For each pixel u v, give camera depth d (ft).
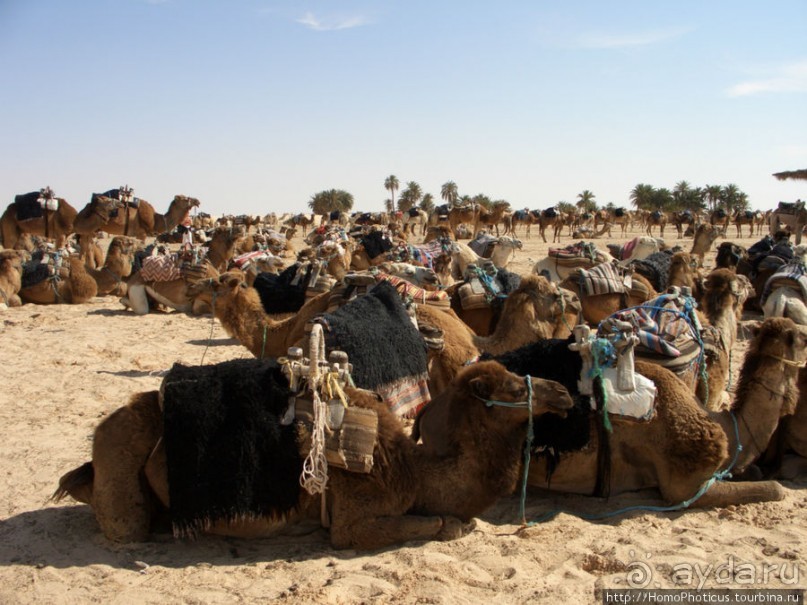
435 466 15.84
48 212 79.51
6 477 20.17
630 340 16.84
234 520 14.96
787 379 18.16
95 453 15.85
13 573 14.64
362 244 52.29
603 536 15.88
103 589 13.94
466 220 151.02
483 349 22.94
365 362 18.39
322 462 14.84
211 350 38.01
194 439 14.99
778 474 19.51
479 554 14.89
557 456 17.11
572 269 36.24
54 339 40.75
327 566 14.66
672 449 16.90
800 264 36.91
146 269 49.75
